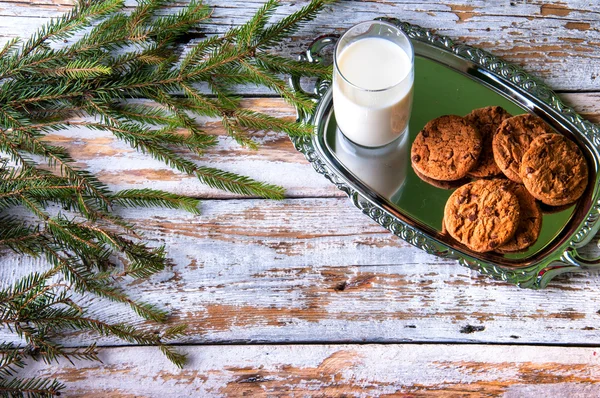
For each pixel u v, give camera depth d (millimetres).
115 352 905
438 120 933
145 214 945
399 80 902
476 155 915
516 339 889
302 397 888
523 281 881
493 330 893
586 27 995
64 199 933
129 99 986
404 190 925
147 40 985
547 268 883
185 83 948
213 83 958
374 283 913
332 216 936
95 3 984
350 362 894
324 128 962
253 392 891
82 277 896
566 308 893
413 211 916
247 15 1016
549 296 897
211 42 957
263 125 939
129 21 970
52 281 929
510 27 999
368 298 910
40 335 885
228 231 938
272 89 979
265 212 941
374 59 912
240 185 932
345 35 905
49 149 932
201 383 895
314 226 934
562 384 875
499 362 884
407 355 892
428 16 1007
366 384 888
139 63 974
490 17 1003
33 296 881
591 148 924
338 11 1012
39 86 963
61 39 990
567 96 967
